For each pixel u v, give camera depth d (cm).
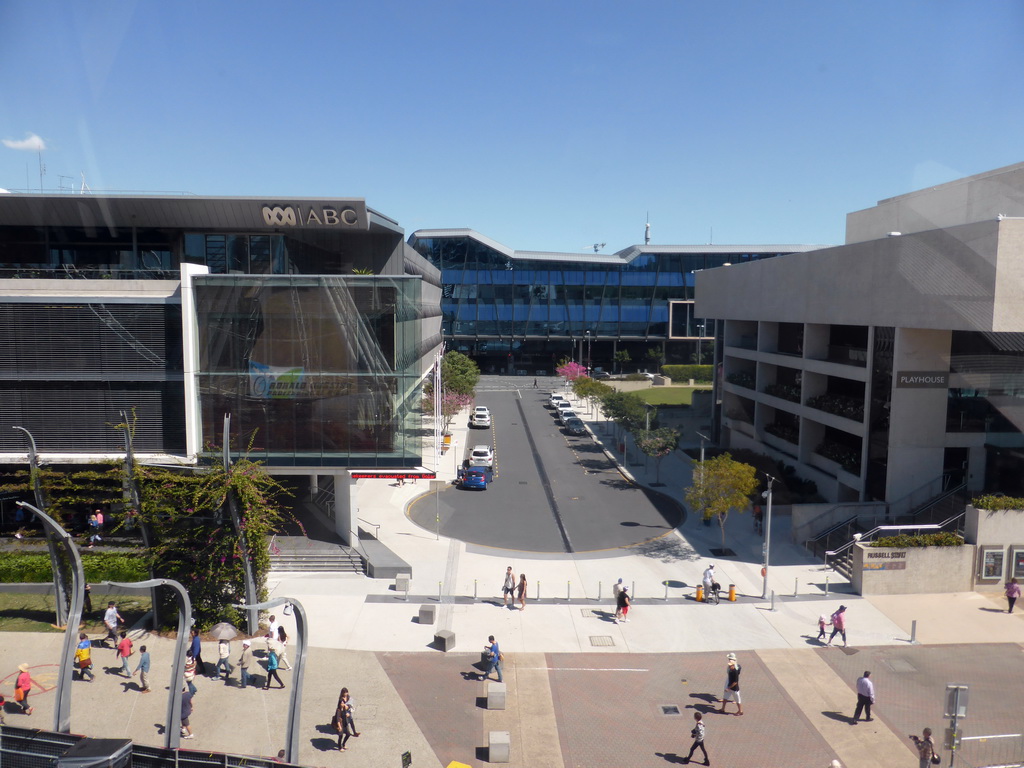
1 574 2973
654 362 11881
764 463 5025
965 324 2852
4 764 1577
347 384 3281
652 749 1984
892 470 3697
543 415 8206
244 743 1934
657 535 3962
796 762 1923
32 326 3272
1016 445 3416
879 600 3062
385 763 1880
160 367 3281
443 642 2544
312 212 3622
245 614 2633
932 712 2173
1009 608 2936
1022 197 2469
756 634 2723
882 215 3703
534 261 10725
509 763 1905
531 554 3622
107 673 2283
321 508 3975
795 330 5172
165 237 3753
